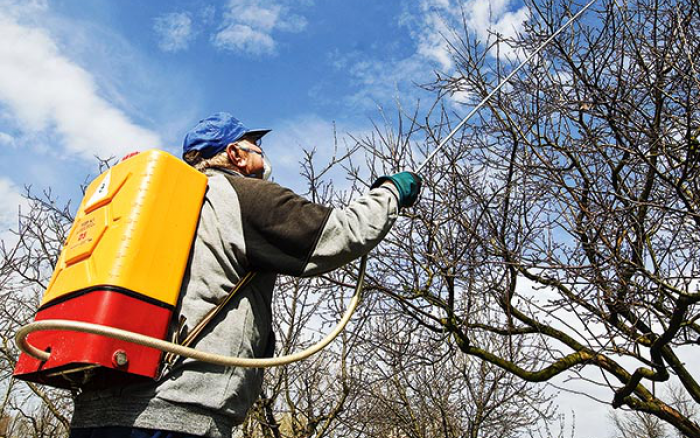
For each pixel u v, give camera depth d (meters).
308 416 8.56
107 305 1.31
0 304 7.79
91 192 1.64
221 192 1.57
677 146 4.18
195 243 1.51
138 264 1.37
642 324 5.14
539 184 4.73
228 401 1.42
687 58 4.00
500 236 4.89
